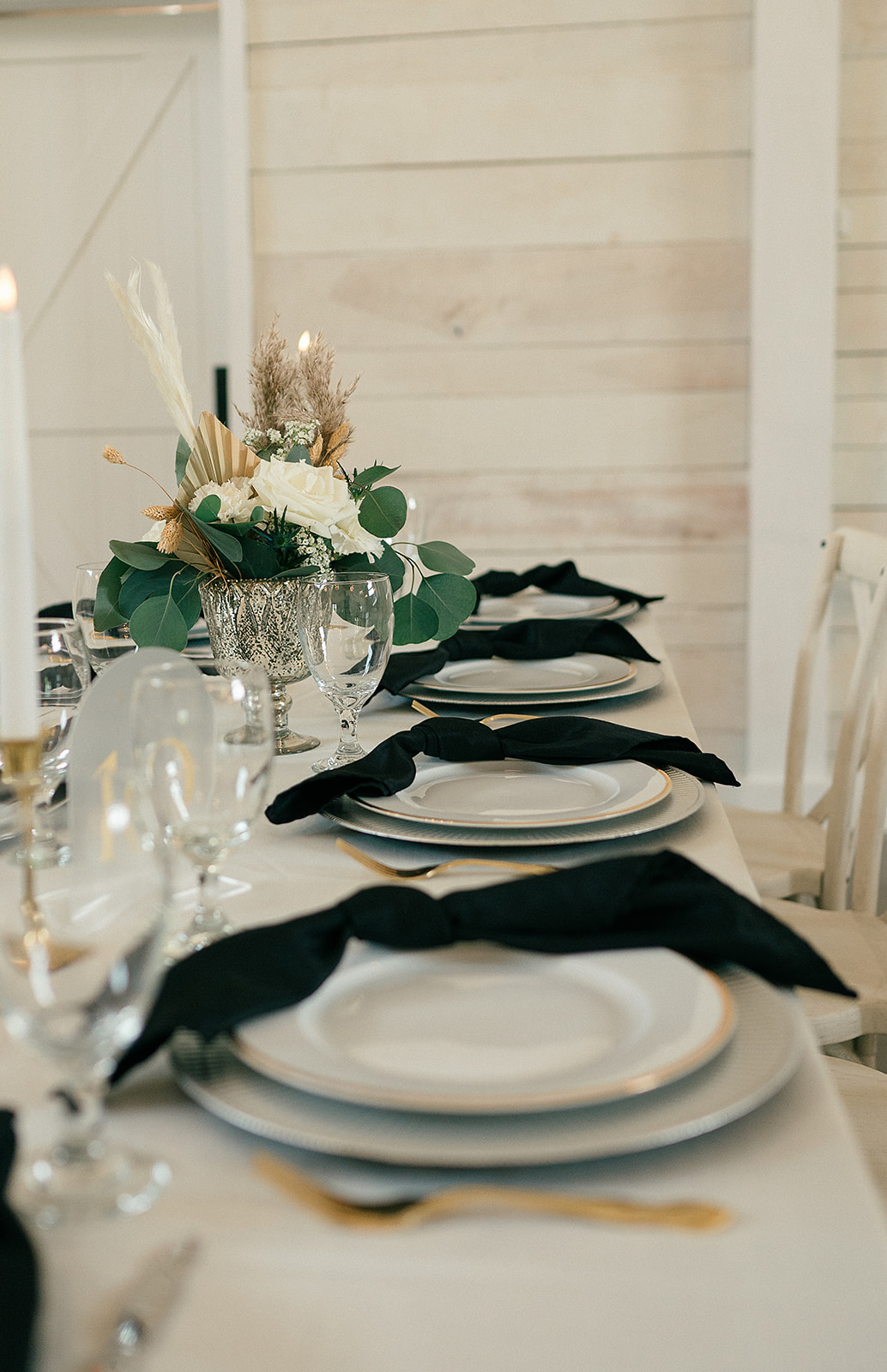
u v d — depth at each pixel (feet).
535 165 9.82
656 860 2.11
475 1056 1.68
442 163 9.88
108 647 3.71
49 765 2.77
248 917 2.35
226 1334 1.26
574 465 10.19
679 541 10.21
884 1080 3.67
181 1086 1.69
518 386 10.13
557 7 9.59
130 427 11.77
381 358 10.19
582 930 2.02
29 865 2.07
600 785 3.17
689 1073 1.61
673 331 9.92
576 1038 1.73
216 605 3.64
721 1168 1.48
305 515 3.50
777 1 9.13
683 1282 1.30
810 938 4.62
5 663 2.01
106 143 11.37
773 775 10.27
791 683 10.11
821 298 9.51
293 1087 1.60
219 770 2.14
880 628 5.22
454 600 3.98
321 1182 1.46
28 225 11.53
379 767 3.01
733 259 9.77
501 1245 1.33
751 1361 1.32
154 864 1.50
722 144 9.62
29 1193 1.42
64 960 1.42
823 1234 1.34
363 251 10.05
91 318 11.63
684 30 9.51
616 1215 1.36
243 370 10.16
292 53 9.82
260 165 10.00
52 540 12.00
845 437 10.26
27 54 11.29
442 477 10.31
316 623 3.31
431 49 9.73
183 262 11.50
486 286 10.01
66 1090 1.60
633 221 9.80
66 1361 1.21
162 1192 1.44
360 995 1.89
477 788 3.16
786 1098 1.65
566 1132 1.46
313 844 2.84
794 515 9.84
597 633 5.01
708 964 1.98
